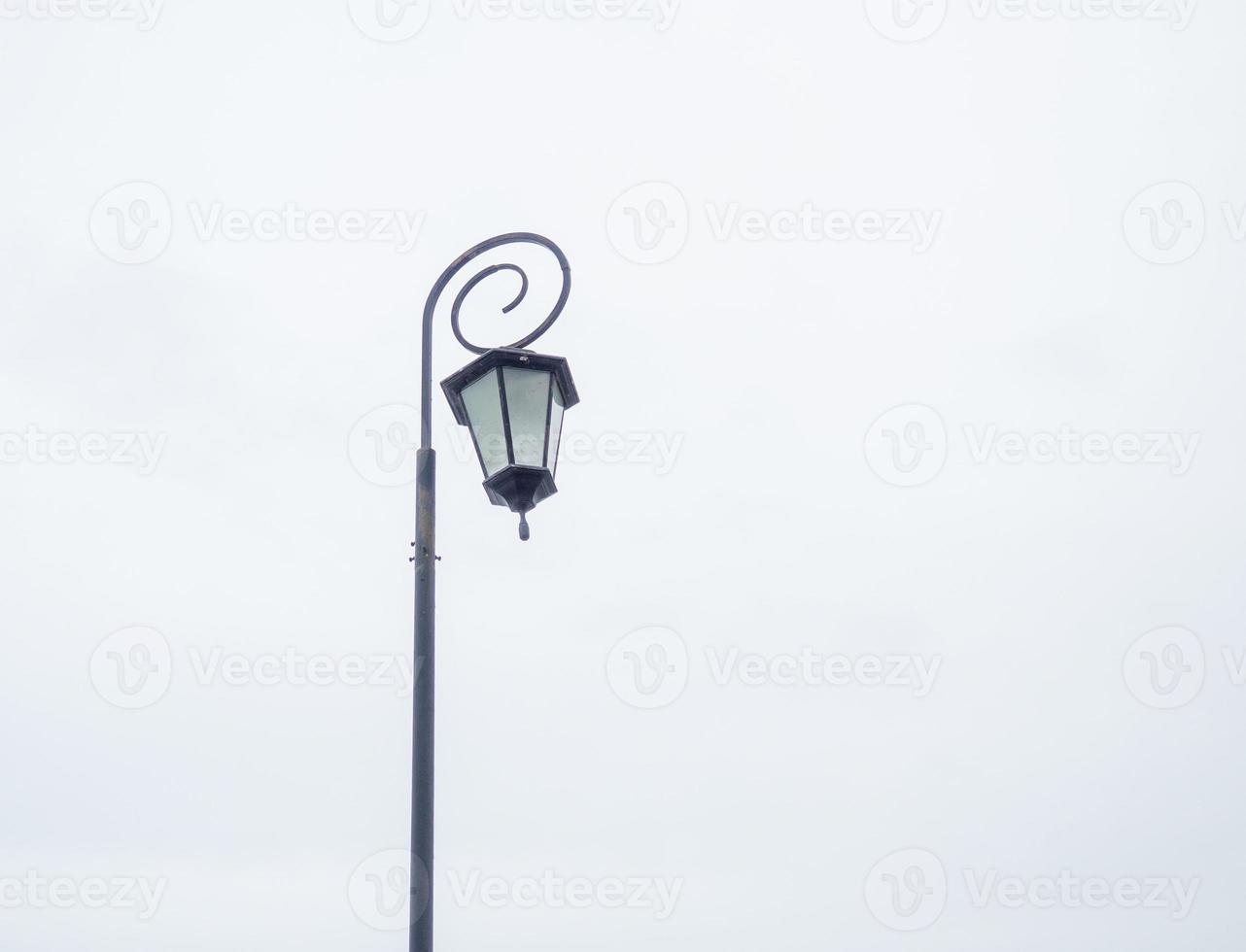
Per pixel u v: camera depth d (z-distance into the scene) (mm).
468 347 8250
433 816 7281
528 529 7914
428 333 8367
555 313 8266
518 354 8070
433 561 7828
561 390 8352
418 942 7043
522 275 8477
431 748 7422
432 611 7695
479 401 8133
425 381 8258
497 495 8094
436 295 8445
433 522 7922
